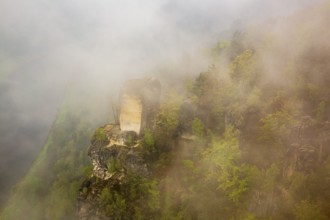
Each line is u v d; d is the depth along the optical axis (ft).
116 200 200.23
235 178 159.33
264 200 144.77
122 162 212.64
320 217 122.42
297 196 135.95
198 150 197.06
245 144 176.96
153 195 190.49
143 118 216.95
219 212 158.92
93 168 227.61
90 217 207.62
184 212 170.50
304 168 144.77
